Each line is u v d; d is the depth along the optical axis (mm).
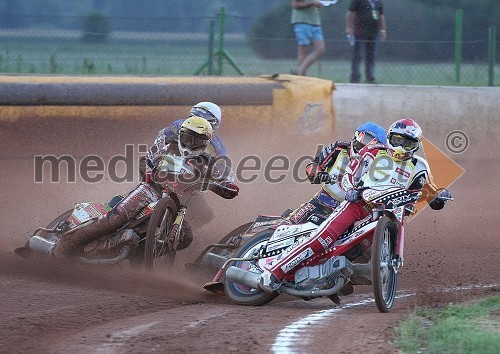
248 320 23875
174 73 59000
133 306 25719
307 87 48719
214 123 31844
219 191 30672
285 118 47875
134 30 63875
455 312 23734
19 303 25281
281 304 27578
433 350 19844
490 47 60656
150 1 88125
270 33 61594
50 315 23828
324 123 49125
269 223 28812
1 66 59500
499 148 53688
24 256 31969
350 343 20797
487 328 21953
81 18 62531
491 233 41781
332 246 26250
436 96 52812
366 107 50625
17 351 20219
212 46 55031
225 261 29766
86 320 23609
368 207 26406
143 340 21156
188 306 26297
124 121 44156
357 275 26484
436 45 62125
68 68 60344
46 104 42531
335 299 27156
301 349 20297
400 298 28359
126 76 47969
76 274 30250
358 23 55062
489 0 67625
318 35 54438
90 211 30953
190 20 60469
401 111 51594
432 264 34969
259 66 59406
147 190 30234
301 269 26438
